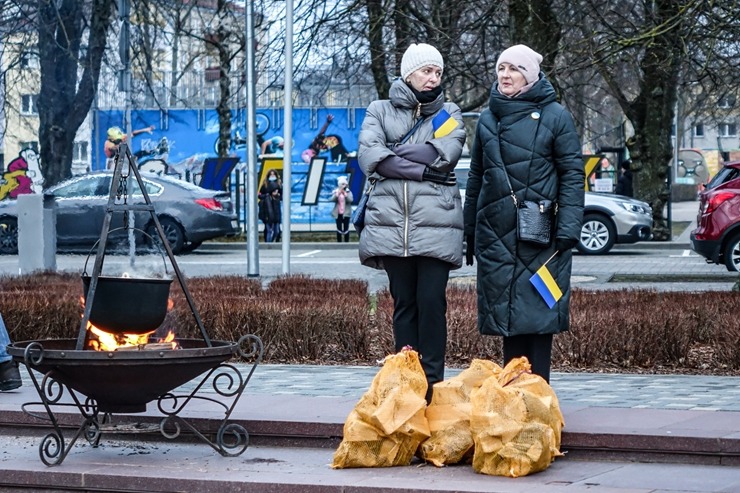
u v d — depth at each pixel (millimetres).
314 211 37906
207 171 35281
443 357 7715
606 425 7395
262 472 6914
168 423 7965
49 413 7195
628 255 28516
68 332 12508
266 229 34812
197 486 6699
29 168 42500
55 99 36500
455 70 22141
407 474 6750
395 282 7715
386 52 22344
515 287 7453
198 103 43500
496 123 7578
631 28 19281
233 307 11992
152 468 7074
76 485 6941
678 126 70312
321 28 23953
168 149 38562
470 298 12648
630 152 32969
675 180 73000
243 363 11695
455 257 7559
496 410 6699
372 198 7629
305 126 38031
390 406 6918
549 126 7434
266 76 26453
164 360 6941
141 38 33250
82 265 26344
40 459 7352
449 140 7527
